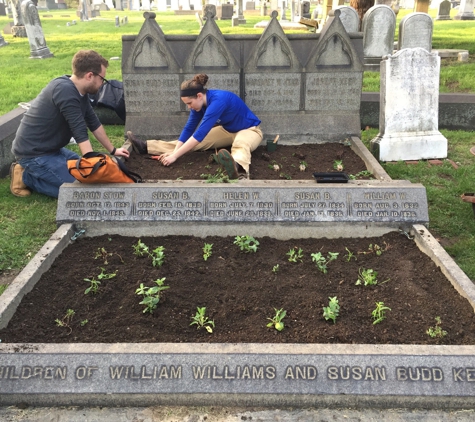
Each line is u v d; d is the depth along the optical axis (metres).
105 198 4.17
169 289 3.39
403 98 6.26
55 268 3.66
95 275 3.57
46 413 2.53
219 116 5.25
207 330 2.97
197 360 2.58
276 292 3.38
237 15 26.88
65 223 4.15
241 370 2.56
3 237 4.40
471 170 6.02
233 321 3.08
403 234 4.12
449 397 2.51
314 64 6.28
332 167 5.64
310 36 6.40
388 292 3.37
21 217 4.78
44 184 5.18
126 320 3.07
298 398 2.53
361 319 3.08
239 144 5.52
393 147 6.32
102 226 4.16
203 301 3.29
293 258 3.79
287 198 4.16
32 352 2.62
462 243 4.33
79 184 4.28
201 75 5.20
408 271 3.62
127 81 6.39
